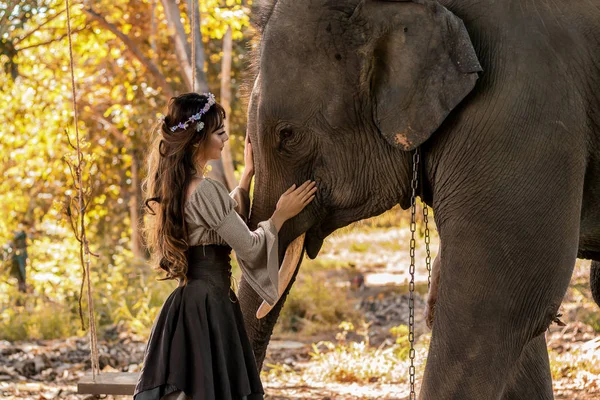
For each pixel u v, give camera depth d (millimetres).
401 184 4965
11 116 15656
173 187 4758
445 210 4680
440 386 4578
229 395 4746
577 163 4543
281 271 5129
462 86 4477
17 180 17391
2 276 14547
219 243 4855
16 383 8688
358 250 27688
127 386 6297
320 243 5227
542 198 4480
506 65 4535
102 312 12586
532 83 4500
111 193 19297
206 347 4734
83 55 16188
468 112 4590
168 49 16453
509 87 4516
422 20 4551
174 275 4781
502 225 4512
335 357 9391
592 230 5004
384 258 24812
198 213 4734
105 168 19312
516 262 4504
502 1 4656
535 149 4477
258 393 4922
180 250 4754
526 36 4566
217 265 4863
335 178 4984
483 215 4547
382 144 4891
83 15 14656
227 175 14344
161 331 4844
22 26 13141
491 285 4523
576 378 8219
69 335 11734
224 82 15094
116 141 19391
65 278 14172
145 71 16328
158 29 16078
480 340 4535
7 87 15250
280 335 12320
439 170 4727
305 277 14414
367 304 14859
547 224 4496
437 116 4535
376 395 8141
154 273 14000
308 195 4973
